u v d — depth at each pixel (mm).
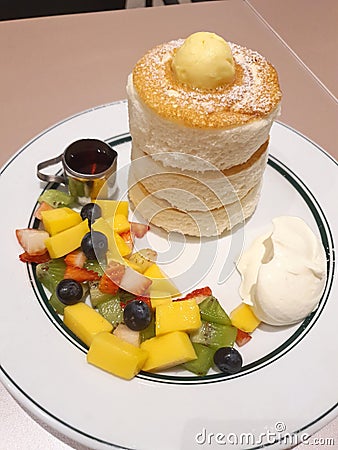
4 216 285
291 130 336
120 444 210
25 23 404
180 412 222
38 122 344
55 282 257
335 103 368
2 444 220
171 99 252
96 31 406
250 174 280
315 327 254
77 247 267
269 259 265
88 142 307
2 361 230
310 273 252
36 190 299
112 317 248
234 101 253
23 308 250
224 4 439
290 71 388
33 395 221
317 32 421
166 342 234
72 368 231
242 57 278
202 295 259
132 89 271
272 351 246
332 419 225
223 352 236
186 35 411
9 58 380
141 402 223
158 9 429
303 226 265
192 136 253
